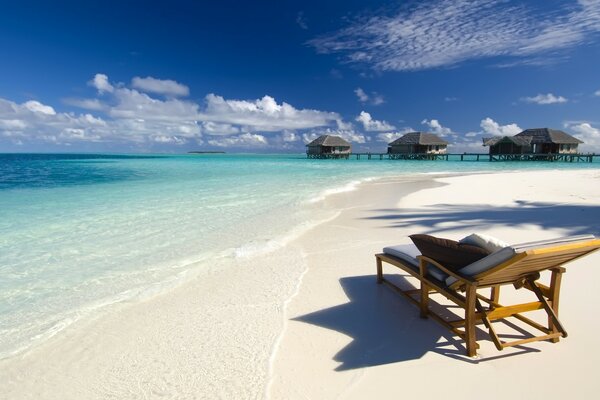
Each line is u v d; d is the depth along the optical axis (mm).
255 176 21672
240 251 5566
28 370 2721
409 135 50969
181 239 6352
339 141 55438
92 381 2561
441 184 15742
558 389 2324
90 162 46312
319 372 2561
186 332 3186
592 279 4004
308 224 7410
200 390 2402
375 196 11602
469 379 2445
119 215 8508
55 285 4352
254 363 2686
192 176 21719
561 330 2715
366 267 4766
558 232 6273
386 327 3184
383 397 2291
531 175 20656
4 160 53281
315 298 3830
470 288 2613
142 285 4312
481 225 6969
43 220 7977
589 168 31891
